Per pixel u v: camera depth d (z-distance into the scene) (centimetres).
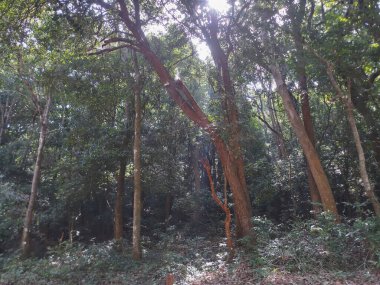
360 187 1730
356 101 1349
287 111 1367
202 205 2255
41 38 1234
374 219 990
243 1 1427
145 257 1461
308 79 1486
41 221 1923
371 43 1090
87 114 1753
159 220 2350
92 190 1872
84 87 1559
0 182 1762
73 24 1192
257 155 1950
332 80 1127
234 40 1430
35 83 1700
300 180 1873
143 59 1636
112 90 1595
